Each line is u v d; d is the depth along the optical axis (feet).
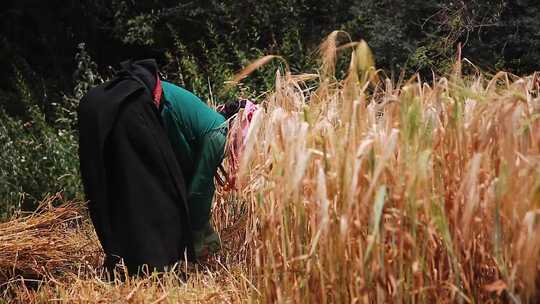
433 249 11.01
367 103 12.71
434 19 28.94
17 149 23.76
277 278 11.80
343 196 10.97
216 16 32.04
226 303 13.43
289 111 12.98
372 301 11.16
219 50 27.63
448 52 27.32
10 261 15.14
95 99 15.16
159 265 14.88
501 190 10.37
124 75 15.38
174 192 15.17
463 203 10.89
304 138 11.25
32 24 37.19
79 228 17.47
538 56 28.35
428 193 10.62
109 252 15.26
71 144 23.39
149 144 14.99
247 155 12.03
